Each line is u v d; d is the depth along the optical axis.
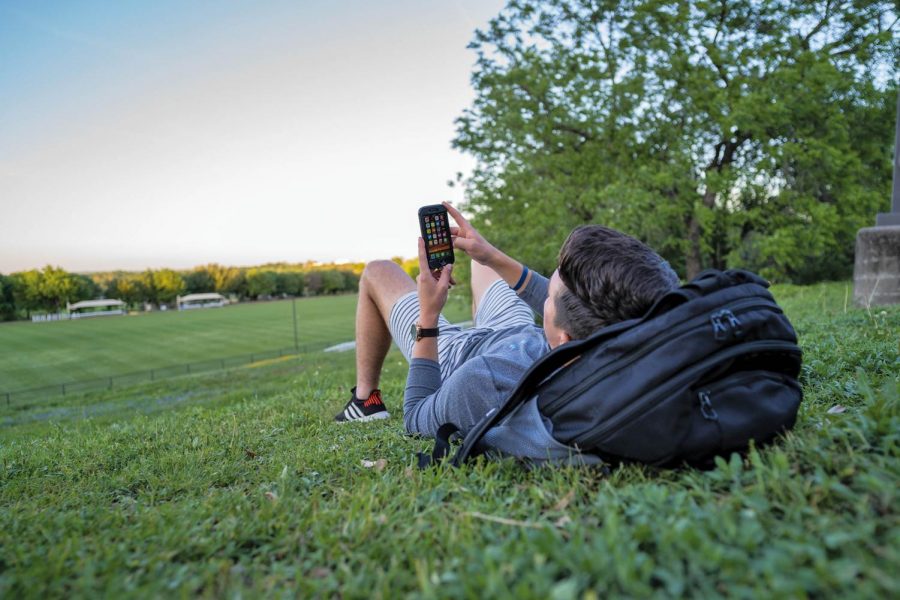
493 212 20.08
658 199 16.70
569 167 18.39
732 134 16.48
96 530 1.58
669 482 1.40
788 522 1.10
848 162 16.02
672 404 1.37
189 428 3.58
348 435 2.67
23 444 3.83
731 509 1.16
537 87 18.06
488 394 1.80
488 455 1.78
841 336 3.53
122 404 20.00
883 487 1.08
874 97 15.23
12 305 129.75
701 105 16.28
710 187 15.85
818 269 24.42
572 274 1.62
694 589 0.92
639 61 16.62
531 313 2.60
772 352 1.45
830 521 1.05
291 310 113.19
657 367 1.38
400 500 1.54
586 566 0.98
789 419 1.49
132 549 1.37
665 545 1.02
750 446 1.38
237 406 4.72
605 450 1.48
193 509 1.69
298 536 1.37
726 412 1.40
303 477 1.96
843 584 0.85
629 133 17.39
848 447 1.35
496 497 1.48
